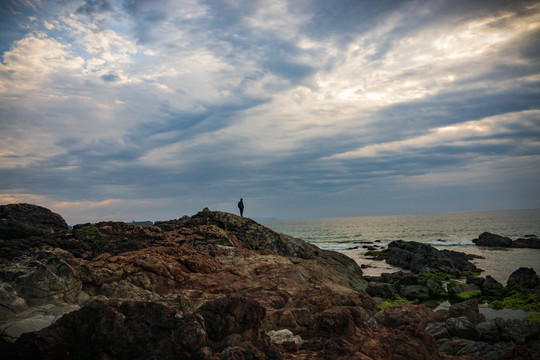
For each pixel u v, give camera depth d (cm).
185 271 1678
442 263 3744
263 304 1402
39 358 622
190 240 2384
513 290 2403
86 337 682
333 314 1026
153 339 727
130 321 725
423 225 15775
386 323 1667
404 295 2580
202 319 779
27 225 2153
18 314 949
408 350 987
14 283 1054
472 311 1692
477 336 1388
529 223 13450
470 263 3888
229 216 3012
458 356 1154
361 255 5478
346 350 892
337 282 2519
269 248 2836
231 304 852
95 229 2089
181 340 696
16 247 1703
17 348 626
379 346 979
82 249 1800
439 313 1764
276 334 1006
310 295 1594
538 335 1398
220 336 805
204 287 1536
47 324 890
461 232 10588
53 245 1814
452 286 2698
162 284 1460
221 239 2502
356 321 1101
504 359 1032
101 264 1431
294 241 3119
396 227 15150
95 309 707
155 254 1672
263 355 786
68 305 1072
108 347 676
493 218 19925
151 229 2339
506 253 5019
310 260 2941
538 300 2097
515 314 1881
